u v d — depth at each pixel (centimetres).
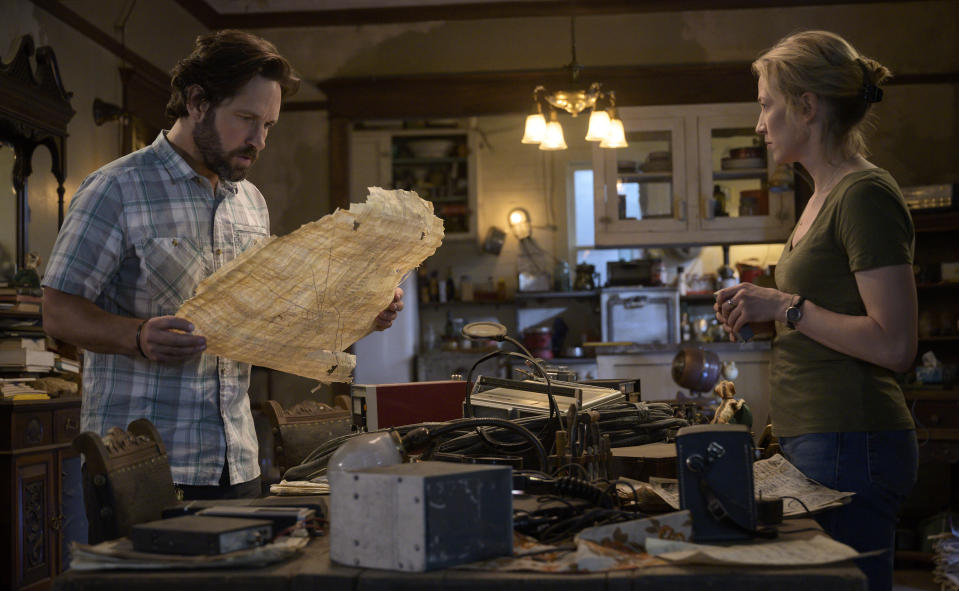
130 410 184
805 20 579
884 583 155
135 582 109
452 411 219
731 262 748
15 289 373
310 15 596
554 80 587
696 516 122
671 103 580
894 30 574
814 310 157
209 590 108
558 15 590
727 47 582
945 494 526
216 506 136
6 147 390
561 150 781
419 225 154
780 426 167
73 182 445
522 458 167
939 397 464
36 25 415
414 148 773
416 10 593
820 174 168
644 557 113
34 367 377
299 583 107
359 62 597
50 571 363
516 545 119
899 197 155
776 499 130
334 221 141
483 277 786
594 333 755
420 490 107
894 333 148
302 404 263
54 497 368
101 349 168
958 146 566
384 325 190
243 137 182
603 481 149
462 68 594
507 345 729
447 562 109
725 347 542
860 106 163
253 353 163
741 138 581
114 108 480
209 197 195
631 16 587
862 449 154
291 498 154
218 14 597
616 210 579
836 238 159
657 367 547
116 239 181
